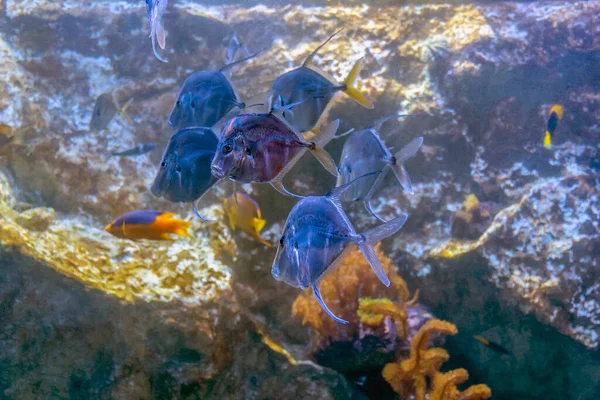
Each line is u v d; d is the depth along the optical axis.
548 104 4.14
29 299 3.03
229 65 2.62
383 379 3.53
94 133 3.73
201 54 4.16
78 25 4.08
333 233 2.26
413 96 3.89
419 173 4.00
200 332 3.13
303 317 3.59
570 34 4.15
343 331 3.38
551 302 3.67
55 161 3.61
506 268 3.71
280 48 4.12
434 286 3.86
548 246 3.71
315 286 2.24
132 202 3.63
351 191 2.62
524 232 3.74
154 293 3.15
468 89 3.95
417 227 3.96
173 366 3.10
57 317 3.04
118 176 3.66
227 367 3.23
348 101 3.69
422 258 3.85
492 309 3.84
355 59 3.97
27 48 3.99
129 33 4.12
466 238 3.87
